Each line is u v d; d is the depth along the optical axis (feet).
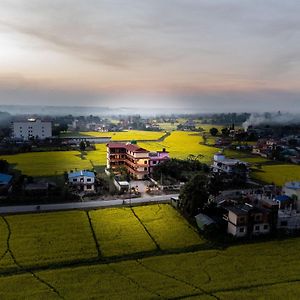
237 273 187.01
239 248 220.64
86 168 469.16
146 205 302.86
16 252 205.77
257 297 163.94
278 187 375.04
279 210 273.33
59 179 403.95
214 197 317.63
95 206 297.94
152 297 161.27
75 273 183.32
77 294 162.40
